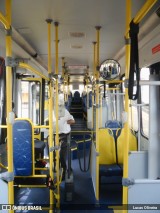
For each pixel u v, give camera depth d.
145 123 4.01
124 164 1.81
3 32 2.94
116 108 5.40
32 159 3.12
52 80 3.08
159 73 2.95
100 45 4.62
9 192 1.87
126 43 1.80
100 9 2.74
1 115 3.45
